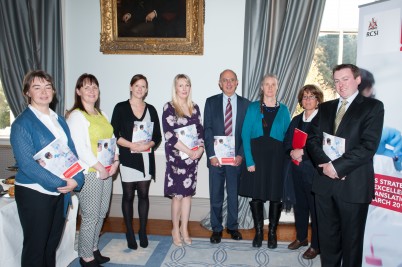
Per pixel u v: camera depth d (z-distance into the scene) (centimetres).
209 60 378
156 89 386
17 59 391
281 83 358
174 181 301
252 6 357
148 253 300
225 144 307
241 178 313
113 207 398
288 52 355
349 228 221
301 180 291
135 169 291
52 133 205
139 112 296
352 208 219
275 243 314
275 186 299
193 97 383
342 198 219
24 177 198
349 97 221
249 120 305
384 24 235
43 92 202
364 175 216
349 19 377
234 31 372
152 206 396
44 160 197
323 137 229
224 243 323
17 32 389
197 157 301
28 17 387
